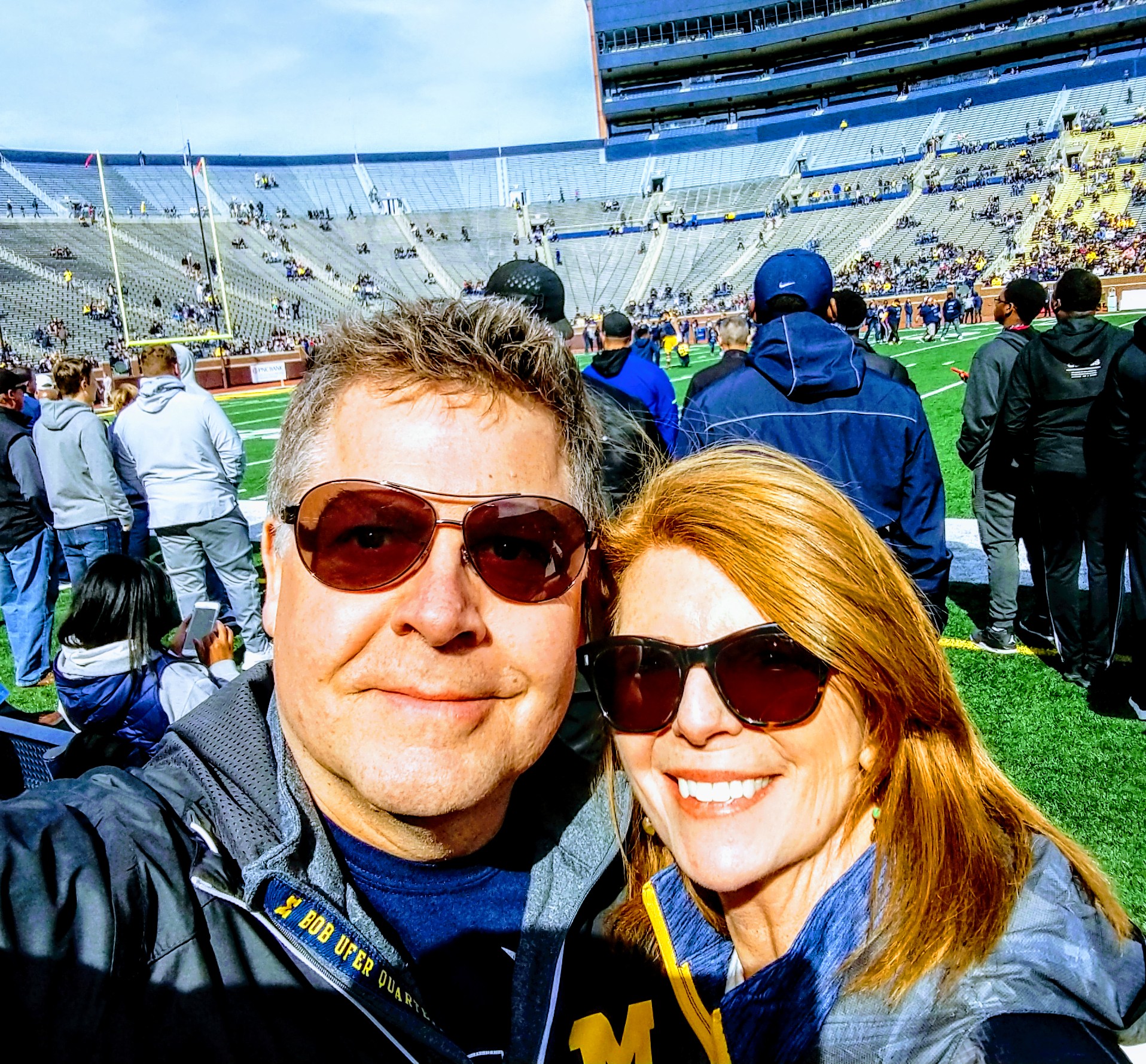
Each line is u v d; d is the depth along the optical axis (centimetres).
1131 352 132
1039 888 43
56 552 284
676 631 50
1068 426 147
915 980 41
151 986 37
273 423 682
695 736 48
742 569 47
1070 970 40
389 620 41
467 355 44
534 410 46
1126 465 137
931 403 518
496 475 43
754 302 119
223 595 234
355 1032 40
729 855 49
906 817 45
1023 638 184
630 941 55
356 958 41
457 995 46
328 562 42
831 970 45
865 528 49
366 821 45
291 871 40
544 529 45
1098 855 109
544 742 46
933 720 46
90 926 36
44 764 98
